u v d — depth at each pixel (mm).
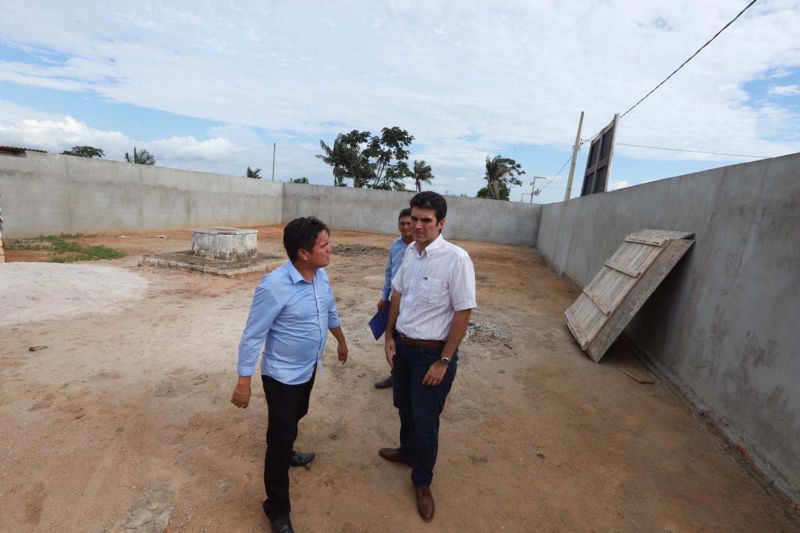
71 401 3197
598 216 8773
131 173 14906
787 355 2807
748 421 3080
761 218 3328
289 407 2082
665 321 4684
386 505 2387
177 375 3764
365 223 22531
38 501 2203
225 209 19219
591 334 4938
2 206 11422
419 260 2316
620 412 3643
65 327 4777
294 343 2041
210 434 2896
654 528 2336
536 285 9812
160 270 8258
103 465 2514
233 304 6215
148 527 2092
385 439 3021
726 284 3658
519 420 3422
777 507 2535
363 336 5094
